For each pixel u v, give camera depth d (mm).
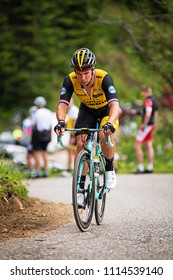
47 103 39906
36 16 42094
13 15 42219
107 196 13914
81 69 9227
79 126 10109
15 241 8820
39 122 19688
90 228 9836
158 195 14055
